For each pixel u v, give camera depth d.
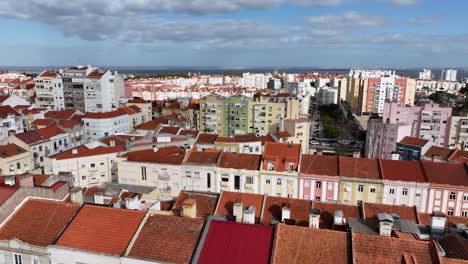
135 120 165.25
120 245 36.72
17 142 101.19
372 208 51.19
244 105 160.62
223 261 33.94
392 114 145.00
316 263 33.06
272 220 46.62
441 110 141.75
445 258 31.91
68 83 184.25
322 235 35.47
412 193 70.81
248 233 36.16
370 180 71.62
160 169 80.25
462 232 40.44
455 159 93.75
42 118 142.00
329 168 75.75
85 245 36.97
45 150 109.00
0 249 38.41
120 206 47.78
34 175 60.81
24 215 41.31
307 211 51.12
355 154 79.88
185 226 38.06
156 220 38.97
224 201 53.69
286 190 76.06
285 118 155.62
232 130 166.12
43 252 37.09
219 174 78.12
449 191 69.25
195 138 116.56
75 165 87.75
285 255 33.91
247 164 78.62
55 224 40.03
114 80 189.75
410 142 114.88
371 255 33.22
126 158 83.38
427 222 48.84
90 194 58.53
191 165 78.56
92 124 141.12
